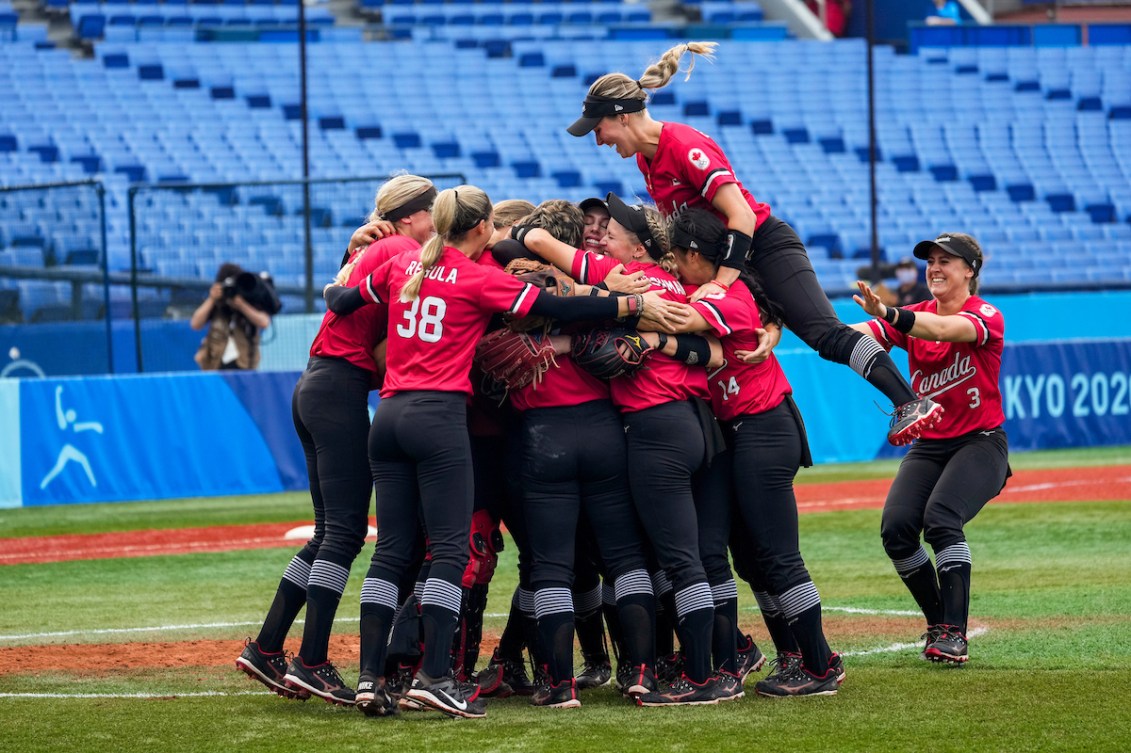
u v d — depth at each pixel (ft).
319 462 67.10
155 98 325.83
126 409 170.71
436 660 62.75
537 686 67.87
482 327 64.49
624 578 66.33
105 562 121.80
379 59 361.71
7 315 183.73
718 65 377.50
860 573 108.17
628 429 65.67
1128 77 391.45
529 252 67.26
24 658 79.36
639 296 64.08
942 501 73.92
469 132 338.75
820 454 203.10
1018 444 211.41
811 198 336.90
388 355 65.16
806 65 384.06
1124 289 282.36
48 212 188.24
